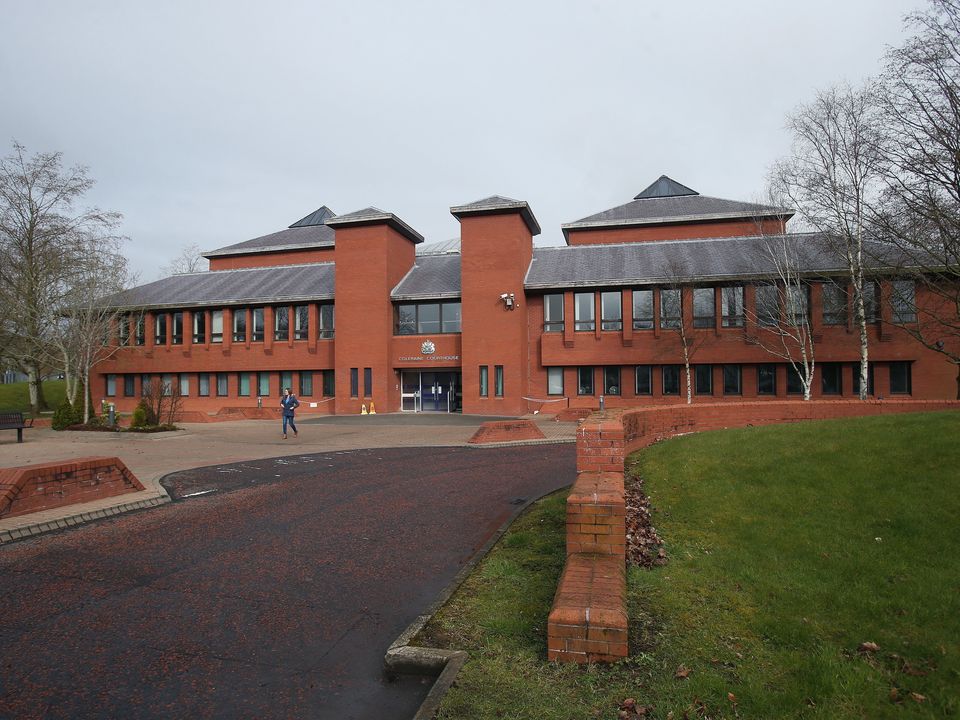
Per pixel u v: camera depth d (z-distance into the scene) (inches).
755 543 230.7
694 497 292.0
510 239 1226.0
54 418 1002.7
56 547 279.4
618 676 142.9
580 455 241.3
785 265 1067.3
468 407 1227.2
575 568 177.9
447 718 129.0
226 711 144.0
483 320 1227.9
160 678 159.6
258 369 1412.4
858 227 899.4
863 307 980.6
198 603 211.9
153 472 499.8
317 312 1387.8
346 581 234.8
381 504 372.8
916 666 143.1
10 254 1339.8
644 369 1205.7
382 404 1288.1
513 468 513.7
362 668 165.8
